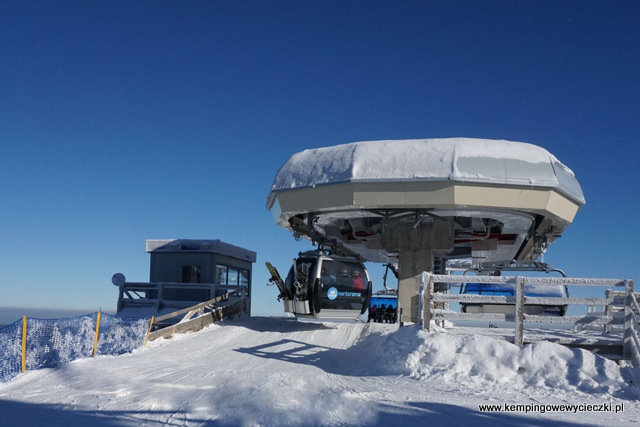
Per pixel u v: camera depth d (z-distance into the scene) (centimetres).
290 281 1784
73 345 1304
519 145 1734
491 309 2202
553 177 1688
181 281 2625
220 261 2708
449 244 1920
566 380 930
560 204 1770
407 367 1066
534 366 975
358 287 1764
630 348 1062
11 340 1129
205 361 1344
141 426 645
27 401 828
